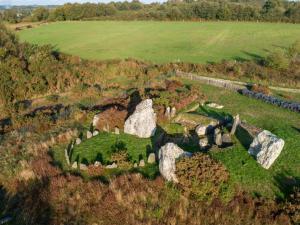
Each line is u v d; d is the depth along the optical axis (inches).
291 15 4168.3
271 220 818.2
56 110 1546.5
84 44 3132.4
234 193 887.7
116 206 895.1
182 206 879.7
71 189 949.2
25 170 1043.9
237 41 3129.9
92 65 2188.7
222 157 995.3
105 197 911.0
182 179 898.1
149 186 927.0
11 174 1047.6
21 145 1211.2
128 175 962.1
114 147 1111.6
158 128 1258.0
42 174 1021.8
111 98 1605.6
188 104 1441.9
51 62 2031.3
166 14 4707.2
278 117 1296.8
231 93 1596.9
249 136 1111.6
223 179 895.7
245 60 2388.0
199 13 4581.7
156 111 1321.4
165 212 878.4
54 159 1106.7
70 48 2955.2
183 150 1021.2
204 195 881.5
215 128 1225.4
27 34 3725.4
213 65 2094.0
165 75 1930.4
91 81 1955.0
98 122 1269.7
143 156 1067.3
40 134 1295.5
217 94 1588.3
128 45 3053.6
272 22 4239.7
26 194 988.6
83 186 952.3
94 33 3752.5
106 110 1357.0
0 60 1910.7
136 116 1168.2
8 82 1759.4
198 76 1831.9
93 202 916.6
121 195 907.4
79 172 1018.7
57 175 1008.2
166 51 2778.1
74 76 1962.4
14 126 1398.9
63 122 1369.3
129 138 1161.4
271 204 849.5
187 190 891.4
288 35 3321.9
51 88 1856.5
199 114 1344.7
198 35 3501.5
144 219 868.6
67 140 1211.9
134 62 2220.7
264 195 876.6
